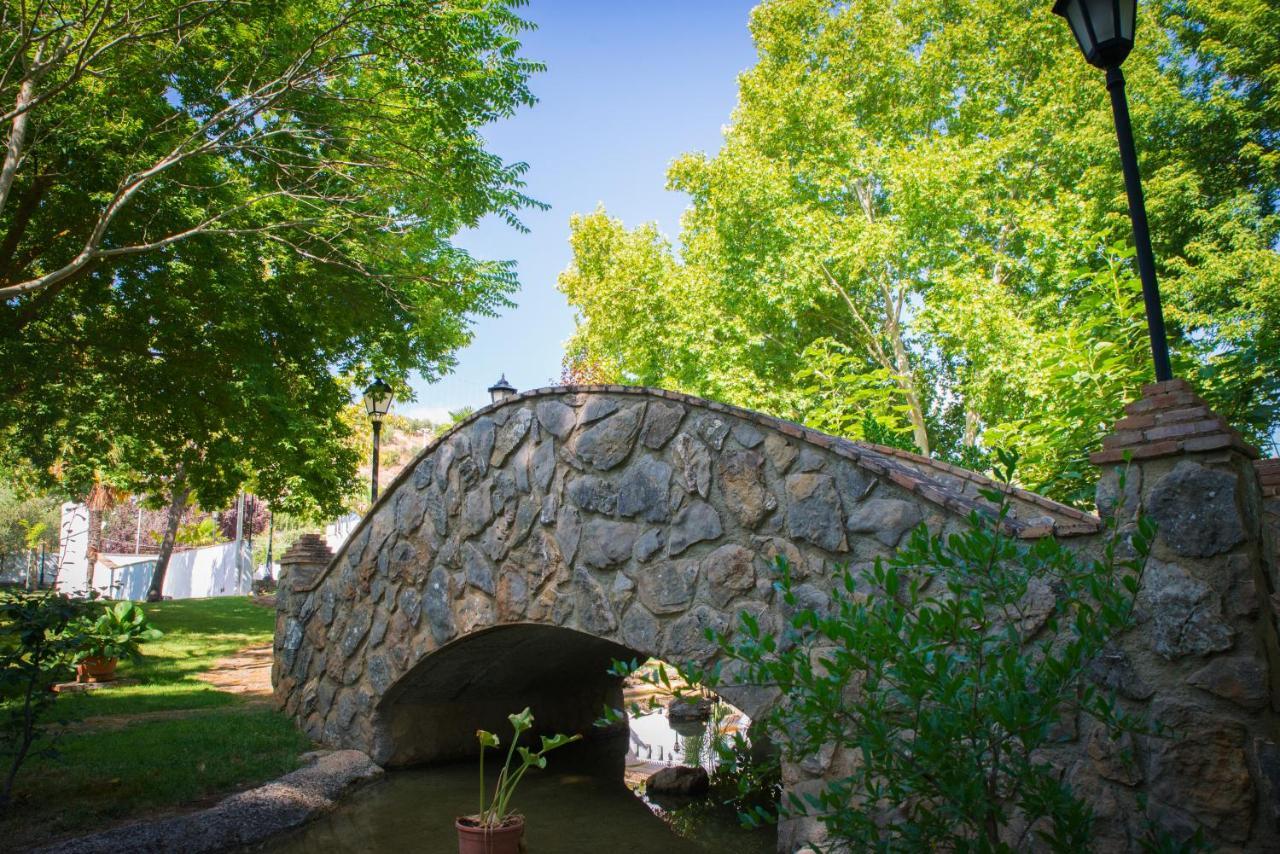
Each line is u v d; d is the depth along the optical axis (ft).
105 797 18.78
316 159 36.06
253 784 20.75
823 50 61.52
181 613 57.93
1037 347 31.45
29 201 34.68
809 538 14.28
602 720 10.53
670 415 16.93
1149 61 54.03
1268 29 47.57
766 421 15.16
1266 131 49.90
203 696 31.24
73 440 47.73
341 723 25.46
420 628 22.70
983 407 48.37
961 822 9.17
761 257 55.72
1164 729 9.95
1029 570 9.63
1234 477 9.88
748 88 61.26
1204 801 9.59
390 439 147.54
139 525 141.38
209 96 34.27
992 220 53.31
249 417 44.42
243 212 36.42
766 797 22.95
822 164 57.72
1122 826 10.19
